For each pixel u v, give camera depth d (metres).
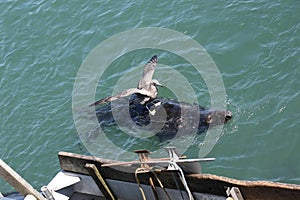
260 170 16.31
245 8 21.52
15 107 21.14
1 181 18.16
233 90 18.73
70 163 13.70
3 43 23.98
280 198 11.45
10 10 25.30
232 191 11.68
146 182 13.01
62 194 13.77
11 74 22.50
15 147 19.67
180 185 12.58
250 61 19.66
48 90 21.41
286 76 18.66
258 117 17.69
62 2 24.84
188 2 22.69
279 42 19.91
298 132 16.88
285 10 20.83
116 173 13.22
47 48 23.14
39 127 20.03
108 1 24.12
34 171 18.66
